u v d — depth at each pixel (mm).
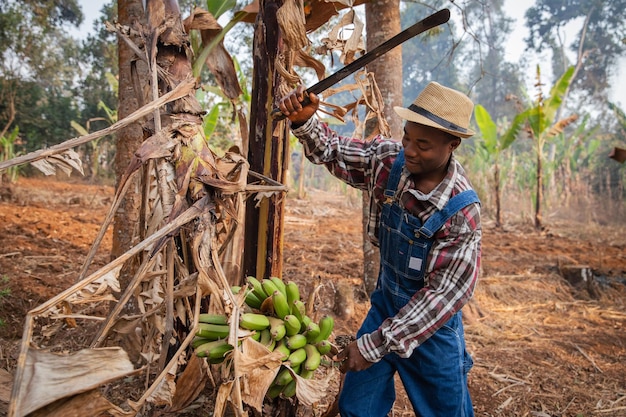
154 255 1636
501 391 3381
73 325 1850
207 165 1790
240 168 1935
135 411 1427
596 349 4324
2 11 17391
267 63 2230
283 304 1866
